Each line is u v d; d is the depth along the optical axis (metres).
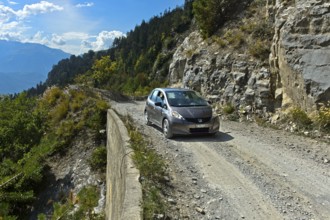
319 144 9.87
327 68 11.40
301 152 9.07
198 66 20.08
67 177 14.73
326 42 11.70
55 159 16.45
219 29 21.80
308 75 11.83
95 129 17.36
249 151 9.20
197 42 25.28
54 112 20.83
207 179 6.96
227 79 16.88
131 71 113.62
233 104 15.69
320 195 6.12
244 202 5.81
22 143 16.59
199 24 23.84
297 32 12.84
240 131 12.15
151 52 104.31
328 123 10.82
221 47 18.64
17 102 20.20
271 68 14.45
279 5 15.60
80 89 24.86
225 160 8.34
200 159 8.43
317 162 8.15
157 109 11.91
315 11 12.27
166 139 10.75
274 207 5.61
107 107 18.56
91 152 15.84
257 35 16.91
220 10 22.62
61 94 23.36
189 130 10.51
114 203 7.68
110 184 10.17
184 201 5.79
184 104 11.36
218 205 5.68
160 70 79.62
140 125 13.26
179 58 27.78
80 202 8.74
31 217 13.46
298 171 7.48
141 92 40.84
